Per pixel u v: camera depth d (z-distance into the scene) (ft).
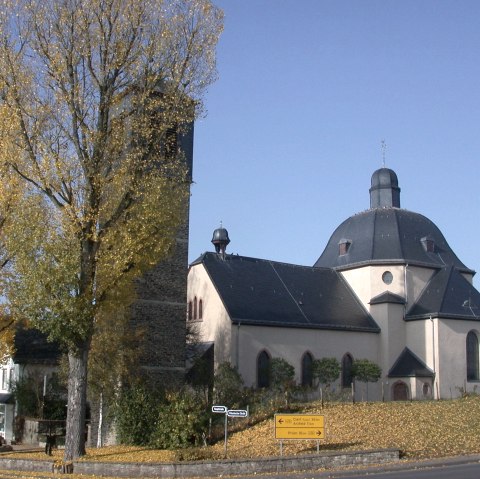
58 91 77.92
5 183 79.36
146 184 81.82
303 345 155.33
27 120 77.15
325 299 171.53
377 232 183.01
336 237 194.18
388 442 80.28
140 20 79.92
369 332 167.73
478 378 166.50
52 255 75.77
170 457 76.48
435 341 161.99
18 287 80.07
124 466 69.21
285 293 165.27
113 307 83.92
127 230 79.15
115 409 100.07
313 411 99.35
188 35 82.84
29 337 145.48
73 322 75.56
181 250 122.83
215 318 150.51
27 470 76.74
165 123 83.66
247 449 79.30
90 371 102.27
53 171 75.87
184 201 92.79
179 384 117.19
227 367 125.80
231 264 163.73
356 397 159.94
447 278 173.99
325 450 75.97
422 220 190.90
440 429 87.76
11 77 77.61
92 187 77.87
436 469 65.57
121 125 80.69
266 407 101.86
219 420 93.45
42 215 77.92
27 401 131.03
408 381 161.38
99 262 78.38
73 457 77.51
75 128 78.23
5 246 85.71
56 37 78.02
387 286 174.29
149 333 115.34
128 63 80.53
